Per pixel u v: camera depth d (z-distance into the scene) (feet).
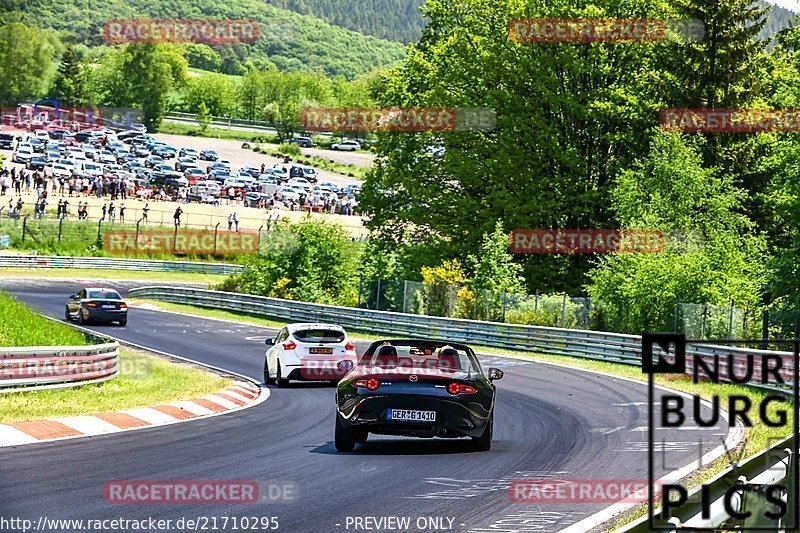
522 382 240.32
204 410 173.37
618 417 169.17
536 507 86.12
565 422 162.91
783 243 489.26
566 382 240.32
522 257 474.08
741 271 357.82
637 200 403.95
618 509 84.79
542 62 474.08
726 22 494.18
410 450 125.70
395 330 393.09
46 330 241.55
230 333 399.03
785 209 354.95
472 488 96.02
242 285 519.60
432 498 90.02
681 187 399.24
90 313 398.83
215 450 120.88
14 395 166.91
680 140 412.16
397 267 487.61
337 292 483.51
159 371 233.35
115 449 118.21
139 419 152.87
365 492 92.73
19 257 651.66
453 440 138.92
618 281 346.13
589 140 490.90
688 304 304.30
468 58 497.87
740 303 338.13
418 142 508.53
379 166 517.96
